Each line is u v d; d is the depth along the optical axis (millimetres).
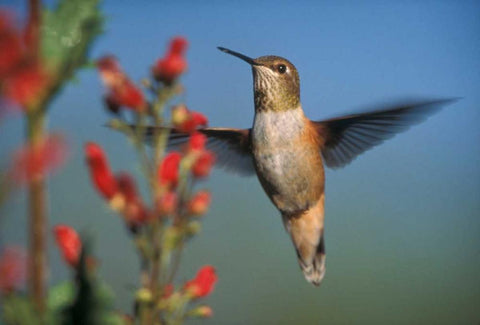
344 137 2148
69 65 1330
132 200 1686
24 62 1091
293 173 2143
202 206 1729
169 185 1700
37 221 1234
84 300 1295
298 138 2143
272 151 2143
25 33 1221
